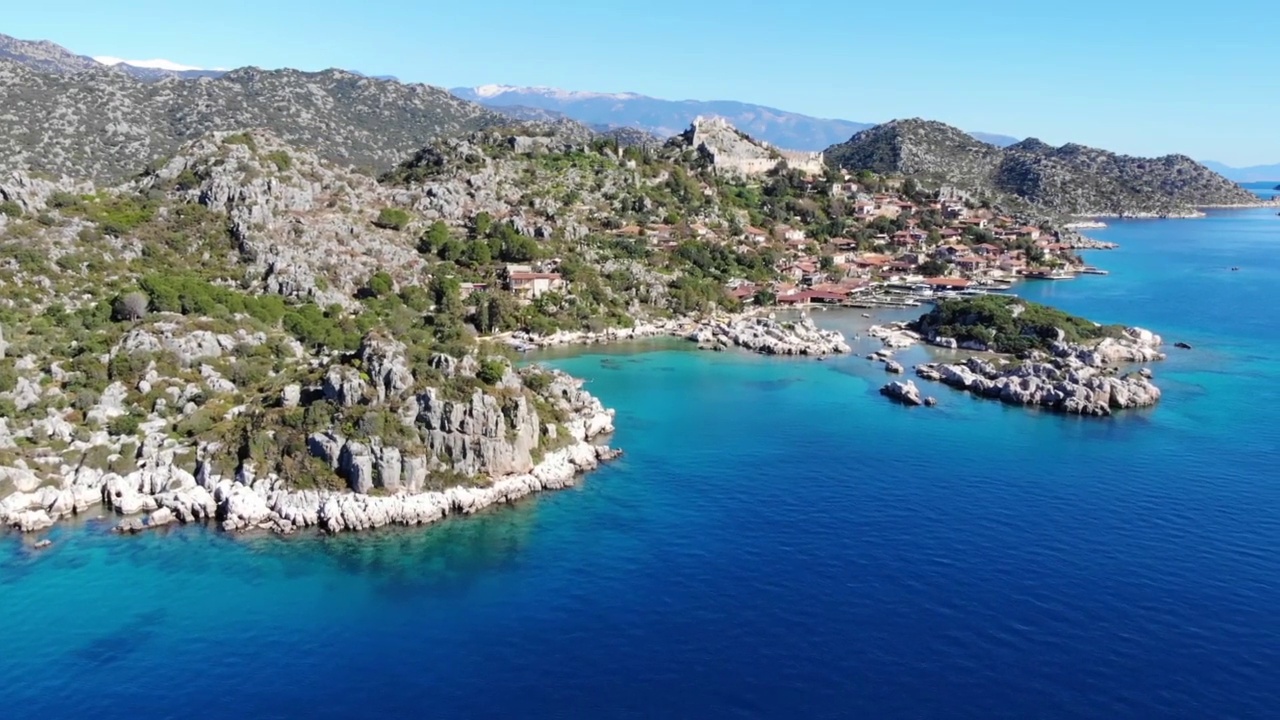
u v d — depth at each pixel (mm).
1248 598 102562
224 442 131375
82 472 127562
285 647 93062
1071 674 88562
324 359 167250
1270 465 146500
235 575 108312
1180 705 84125
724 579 107125
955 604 101125
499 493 131000
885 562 111250
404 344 147750
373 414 128625
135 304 178500
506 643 93750
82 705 83500
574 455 145500
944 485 137375
